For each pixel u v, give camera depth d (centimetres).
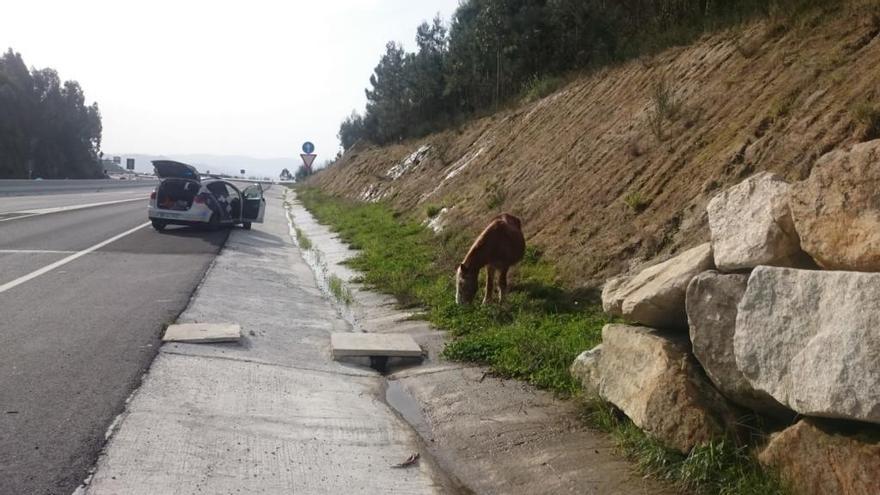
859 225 391
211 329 865
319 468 521
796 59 1049
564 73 2198
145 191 5231
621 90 1554
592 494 476
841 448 380
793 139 866
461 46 3111
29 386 636
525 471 527
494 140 2153
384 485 504
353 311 1142
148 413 588
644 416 511
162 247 1725
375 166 3753
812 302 397
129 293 1098
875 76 837
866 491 363
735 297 468
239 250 1805
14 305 966
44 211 2589
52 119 6694
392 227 2105
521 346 790
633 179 1155
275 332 933
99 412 582
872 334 359
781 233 448
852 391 363
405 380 773
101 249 1609
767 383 421
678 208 970
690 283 494
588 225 1144
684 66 1364
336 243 2072
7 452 498
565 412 632
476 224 1584
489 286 1044
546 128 1814
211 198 2161
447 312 1022
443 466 557
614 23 2033
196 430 564
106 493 450
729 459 454
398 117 4009
